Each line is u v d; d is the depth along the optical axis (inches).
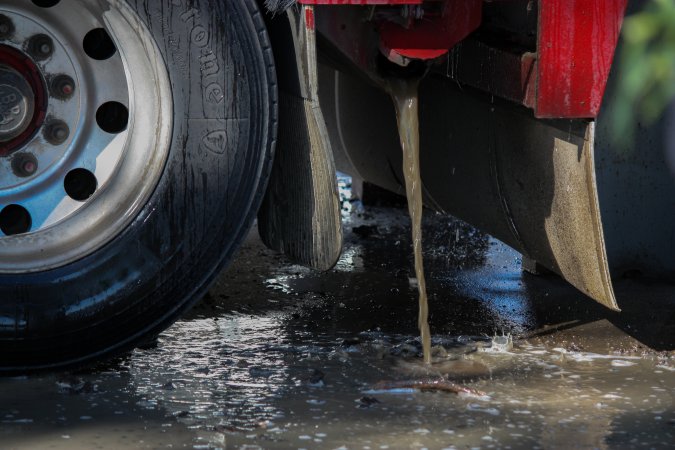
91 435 130.1
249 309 199.9
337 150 264.7
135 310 152.7
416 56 159.2
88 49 152.7
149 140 149.3
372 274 231.8
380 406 143.0
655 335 185.8
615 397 149.0
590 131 154.4
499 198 188.2
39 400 143.6
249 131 152.2
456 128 196.1
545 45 151.7
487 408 143.0
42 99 147.9
